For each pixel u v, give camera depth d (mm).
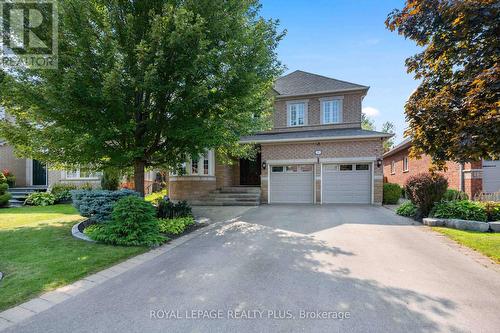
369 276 3965
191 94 6711
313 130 16203
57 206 12648
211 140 7195
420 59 5000
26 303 3186
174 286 3666
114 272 4199
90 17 6637
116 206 5973
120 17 7145
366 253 5090
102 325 2730
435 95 4676
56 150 7281
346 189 13531
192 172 14375
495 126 3594
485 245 5578
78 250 5230
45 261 4586
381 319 2812
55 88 5949
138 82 6512
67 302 3215
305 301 3209
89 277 3992
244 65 7293
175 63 6695
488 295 3352
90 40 6238
